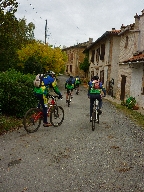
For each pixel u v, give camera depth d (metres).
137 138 6.54
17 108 7.91
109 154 5.22
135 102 12.54
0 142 5.71
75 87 18.81
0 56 15.31
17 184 3.79
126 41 16.00
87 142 6.01
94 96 7.54
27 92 8.12
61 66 22.19
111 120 8.91
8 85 7.80
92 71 29.19
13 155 4.95
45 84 6.58
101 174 4.22
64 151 5.30
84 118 9.10
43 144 5.70
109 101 15.40
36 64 18.59
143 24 13.63
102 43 23.02
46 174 4.16
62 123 8.03
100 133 6.92
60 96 7.16
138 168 4.52
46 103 6.78
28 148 5.39
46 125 6.95
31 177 4.03
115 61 20.42
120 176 4.16
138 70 13.22
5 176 4.04
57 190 3.64
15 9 13.98
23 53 20.06
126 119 9.21
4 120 7.25
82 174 4.20
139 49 14.08
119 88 16.88
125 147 5.73
